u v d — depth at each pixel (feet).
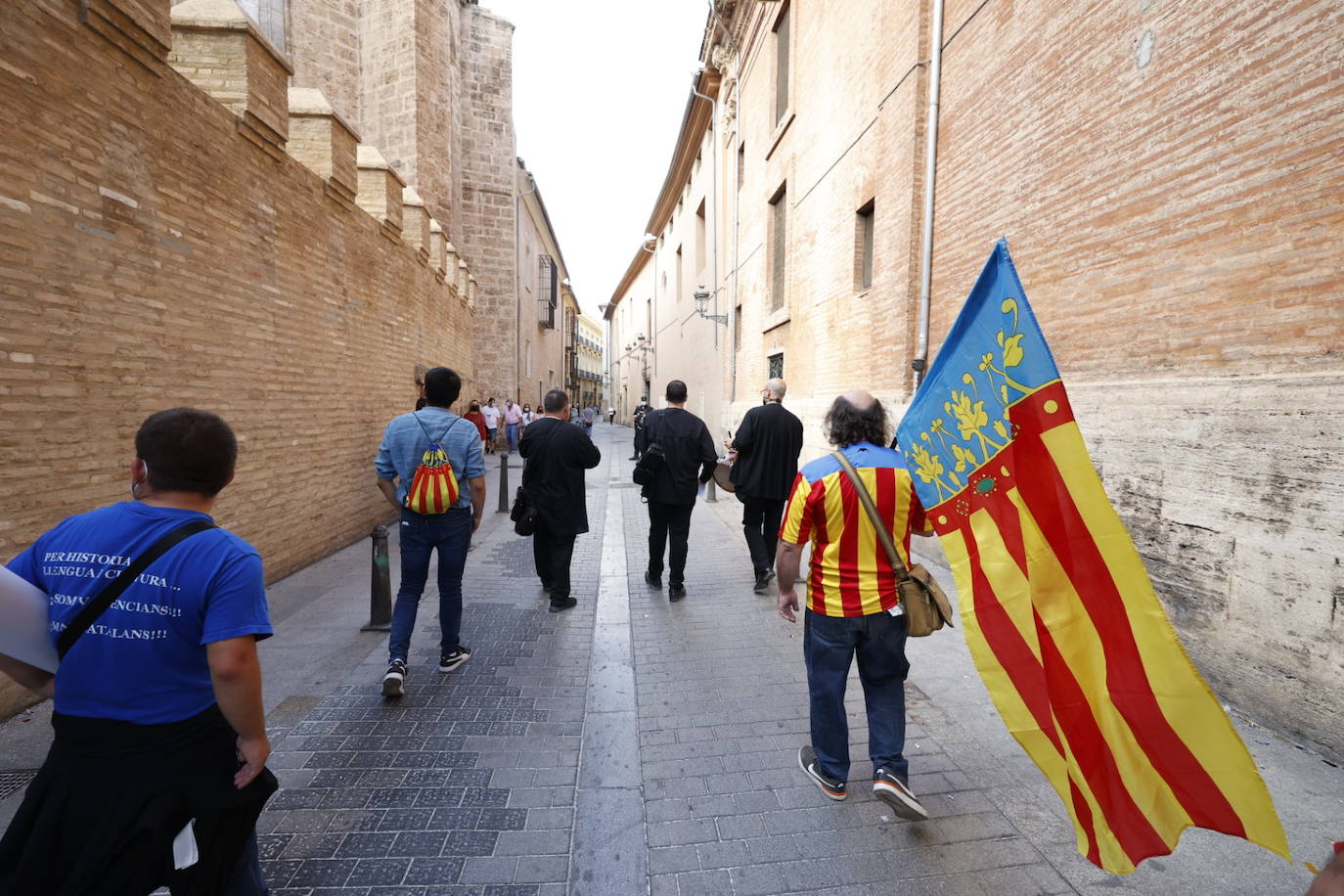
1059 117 15.43
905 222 22.80
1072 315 15.01
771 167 43.47
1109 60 13.80
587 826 8.50
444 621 13.15
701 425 18.53
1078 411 14.39
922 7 21.80
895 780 7.95
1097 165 14.20
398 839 8.11
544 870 7.65
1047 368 6.82
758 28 46.65
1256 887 7.27
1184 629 11.71
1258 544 10.35
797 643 15.06
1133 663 6.44
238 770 5.31
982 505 7.46
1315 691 9.57
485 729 10.89
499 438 71.87
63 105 11.08
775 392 18.52
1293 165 9.95
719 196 60.95
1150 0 12.67
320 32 51.62
